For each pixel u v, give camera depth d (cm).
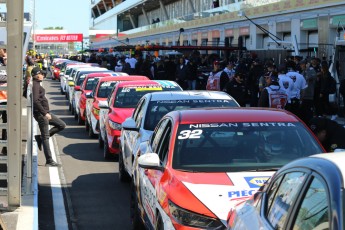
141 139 923
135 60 3186
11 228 733
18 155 820
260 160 642
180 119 705
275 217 394
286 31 3000
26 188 920
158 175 652
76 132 1870
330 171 338
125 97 1380
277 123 699
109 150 1329
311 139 678
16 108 809
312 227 337
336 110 1642
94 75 2152
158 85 1428
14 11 787
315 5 1902
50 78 5488
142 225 783
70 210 921
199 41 4412
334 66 1814
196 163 639
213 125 693
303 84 1552
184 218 547
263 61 2306
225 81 1897
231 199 554
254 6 2619
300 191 370
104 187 1083
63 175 1196
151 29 5312
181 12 5956
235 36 3678
